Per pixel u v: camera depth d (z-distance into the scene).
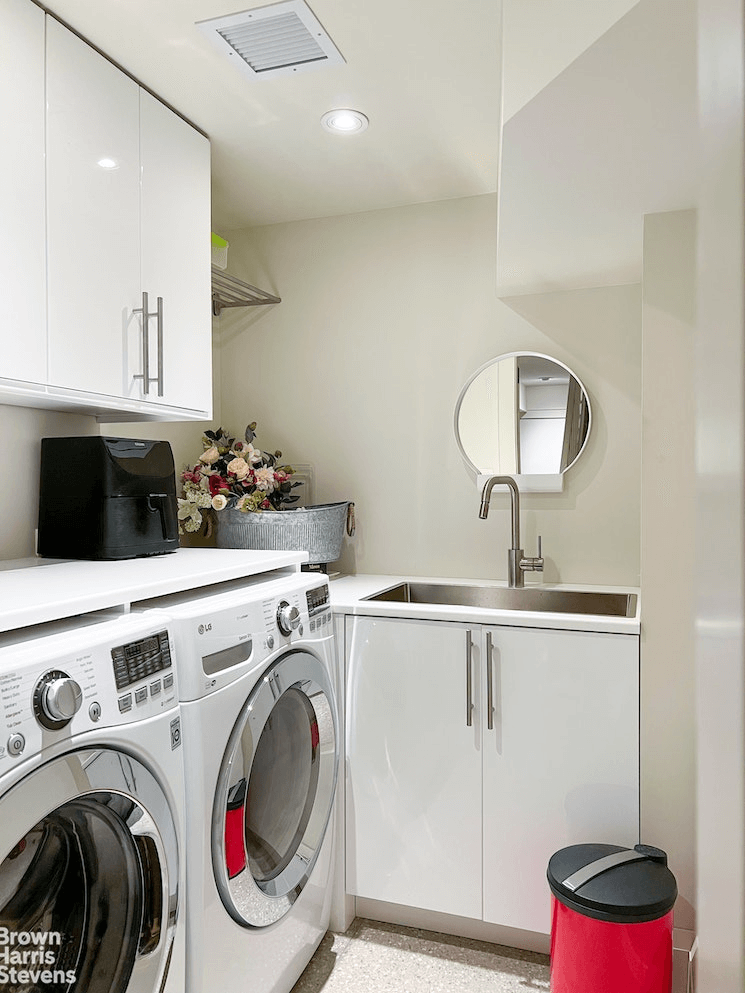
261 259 3.05
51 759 1.11
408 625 2.12
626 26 1.10
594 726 1.95
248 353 3.07
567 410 2.61
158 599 1.68
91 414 2.28
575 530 2.62
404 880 2.12
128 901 1.31
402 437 2.84
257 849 1.79
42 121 1.66
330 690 2.03
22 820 1.05
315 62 1.90
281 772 1.93
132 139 1.95
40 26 1.65
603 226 2.02
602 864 1.75
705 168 0.15
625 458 2.56
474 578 2.74
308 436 2.98
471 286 2.74
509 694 2.02
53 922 1.23
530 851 2.00
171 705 1.39
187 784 1.46
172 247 2.11
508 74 1.41
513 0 1.38
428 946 2.10
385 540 2.87
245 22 1.73
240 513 2.60
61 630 1.33
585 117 1.40
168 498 2.21
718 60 0.12
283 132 2.26
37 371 1.65
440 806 2.09
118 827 1.26
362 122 2.20
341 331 2.93
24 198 1.62
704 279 0.15
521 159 1.58
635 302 2.55
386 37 1.79
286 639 1.80
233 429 3.08
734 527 0.10
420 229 2.81
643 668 1.93
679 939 1.89
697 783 0.17
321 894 2.00
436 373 2.79
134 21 1.73
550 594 2.51
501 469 2.69
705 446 0.14
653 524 1.95
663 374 1.96
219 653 1.54
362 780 2.17
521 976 1.96
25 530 2.07
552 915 1.76
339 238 2.93
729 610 0.11
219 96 2.06
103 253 1.84
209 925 1.49
